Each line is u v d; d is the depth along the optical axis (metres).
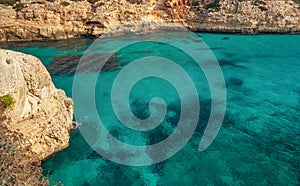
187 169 13.26
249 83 24.05
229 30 46.22
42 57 31.86
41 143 12.90
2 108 10.83
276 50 34.97
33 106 12.59
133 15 46.84
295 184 12.43
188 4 50.38
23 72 12.40
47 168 12.84
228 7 47.81
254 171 13.23
